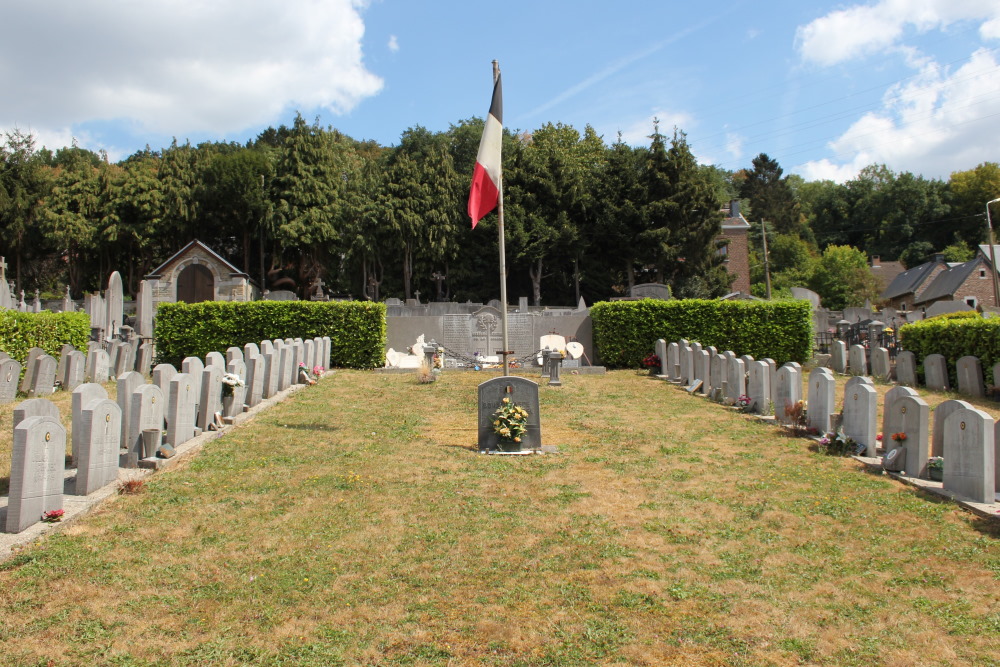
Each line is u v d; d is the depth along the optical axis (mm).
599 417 15375
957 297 56719
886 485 9836
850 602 6418
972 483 8898
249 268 55188
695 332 24219
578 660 5508
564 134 61594
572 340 26047
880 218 92000
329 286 55938
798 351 24000
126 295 55781
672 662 5480
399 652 5621
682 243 48281
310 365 20453
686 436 13352
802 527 8328
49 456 7977
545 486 10008
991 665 5348
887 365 20766
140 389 10367
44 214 48812
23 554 7086
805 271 76000
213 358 14281
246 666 5414
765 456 11742
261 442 12344
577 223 50500
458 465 11094
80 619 5996
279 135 62094
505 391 12188
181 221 49906
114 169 54094
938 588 6660
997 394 16594
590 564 7281
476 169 14055
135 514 8461
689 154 48500
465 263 50812
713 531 8227
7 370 14891
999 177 83375
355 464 11086
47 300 48750
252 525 8328
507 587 6758
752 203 90125
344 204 50062
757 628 5973
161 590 6605
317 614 6223
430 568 7188
